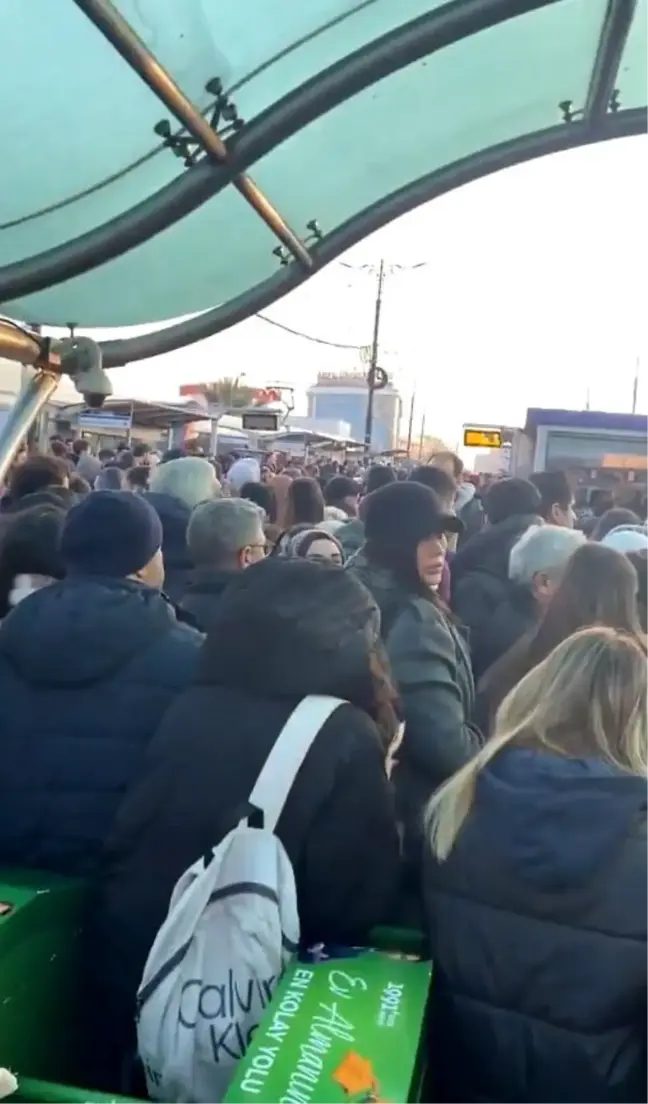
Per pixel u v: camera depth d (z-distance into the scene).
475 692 3.57
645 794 1.87
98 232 2.48
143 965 2.09
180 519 4.77
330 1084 1.63
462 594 4.63
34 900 2.02
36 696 2.42
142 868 2.10
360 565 3.29
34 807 2.35
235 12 2.23
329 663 2.15
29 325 3.56
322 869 2.05
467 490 8.32
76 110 2.41
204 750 2.10
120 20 2.04
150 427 30.11
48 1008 2.07
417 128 3.11
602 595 3.19
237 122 2.44
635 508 9.20
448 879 1.97
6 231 2.73
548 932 1.84
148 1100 1.83
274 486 7.48
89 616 2.47
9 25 2.19
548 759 1.97
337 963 1.98
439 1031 1.99
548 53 2.87
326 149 3.12
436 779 2.88
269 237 3.38
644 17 2.71
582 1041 1.83
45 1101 1.70
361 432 75.50
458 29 2.26
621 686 2.01
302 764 2.04
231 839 1.96
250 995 1.89
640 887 1.81
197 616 3.72
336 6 2.29
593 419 14.18
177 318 3.64
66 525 2.74
